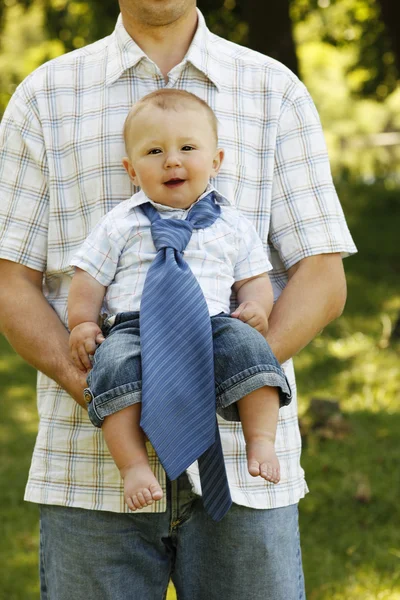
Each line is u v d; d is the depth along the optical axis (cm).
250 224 628
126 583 619
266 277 622
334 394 1605
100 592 618
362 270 2578
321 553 1095
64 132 650
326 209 656
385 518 1176
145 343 558
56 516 627
